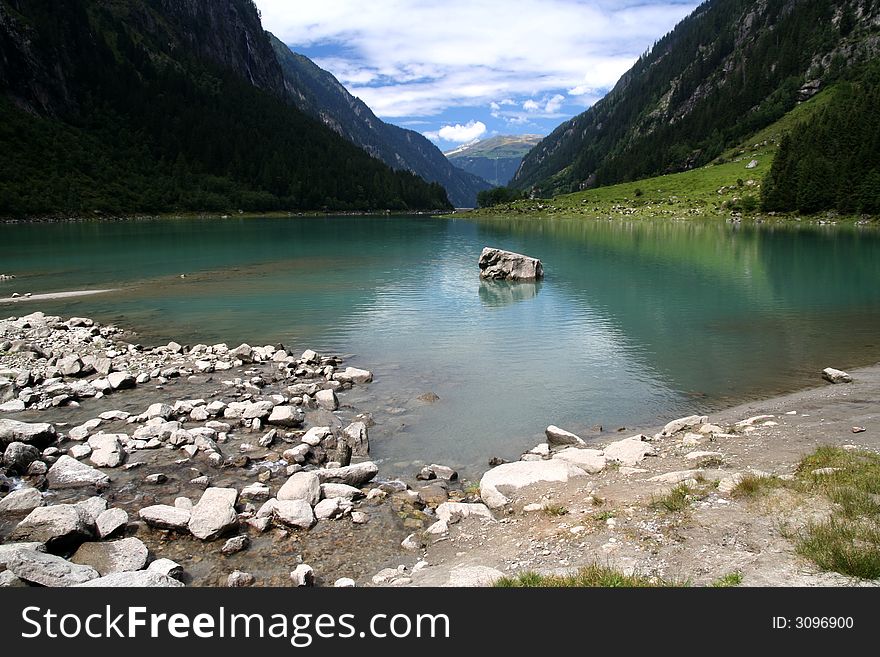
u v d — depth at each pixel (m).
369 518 11.20
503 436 16.33
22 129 168.75
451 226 143.50
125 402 18.53
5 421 14.73
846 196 116.88
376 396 19.73
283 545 10.17
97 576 8.65
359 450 14.95
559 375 22.11
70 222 141.25
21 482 12.50
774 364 23.16
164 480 12.82
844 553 7.62
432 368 23.16
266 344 27.17
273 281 47.56
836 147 132.12
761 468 11.80
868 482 9.73
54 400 18.14
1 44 184.50
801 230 103.69
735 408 18.19
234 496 11.35
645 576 7.87
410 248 79.62
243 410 17.14
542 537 9.72
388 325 31.23
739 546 8.42
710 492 10.40
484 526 10.70
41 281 46.97
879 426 14.77
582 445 15.32
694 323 31.23
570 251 72.75
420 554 9.88
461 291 42.88
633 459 13.41
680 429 16.02
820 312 33.53
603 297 39.84
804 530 8.60
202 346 25.11
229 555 9.80
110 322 31.94
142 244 82.75
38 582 8.28
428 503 12.03
